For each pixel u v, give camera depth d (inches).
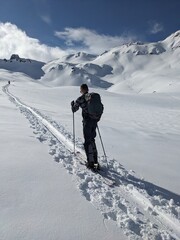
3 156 264.8
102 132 491.5
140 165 312.3
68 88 2832.2
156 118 1073.5
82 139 419.8
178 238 171.6
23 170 236.2
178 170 309.7
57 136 418.0
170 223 189.5
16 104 906.7
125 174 273.9
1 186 199.9
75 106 303.4
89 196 209.6
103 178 256.4
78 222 170.1
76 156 314.8
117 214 187.9
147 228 177.0
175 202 226.5
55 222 165.6
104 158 322.7
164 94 3469.5
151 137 510.6
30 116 599.2
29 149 301.7
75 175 249.0
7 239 143.1
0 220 159.0
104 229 167.8
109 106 1627.7
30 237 147.7
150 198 222.1
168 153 389.1
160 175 285.4
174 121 989.8
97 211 187.5
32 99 1427.2
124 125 673.6
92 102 294.8
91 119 294.4
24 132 388.5
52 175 237.0
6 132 369.4
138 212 197.6
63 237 152.9
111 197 215.9
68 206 187.6
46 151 306.0
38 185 212.4
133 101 2324.1
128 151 372.2
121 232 168.1
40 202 186.9
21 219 163.2
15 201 182.9
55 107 1085.8
